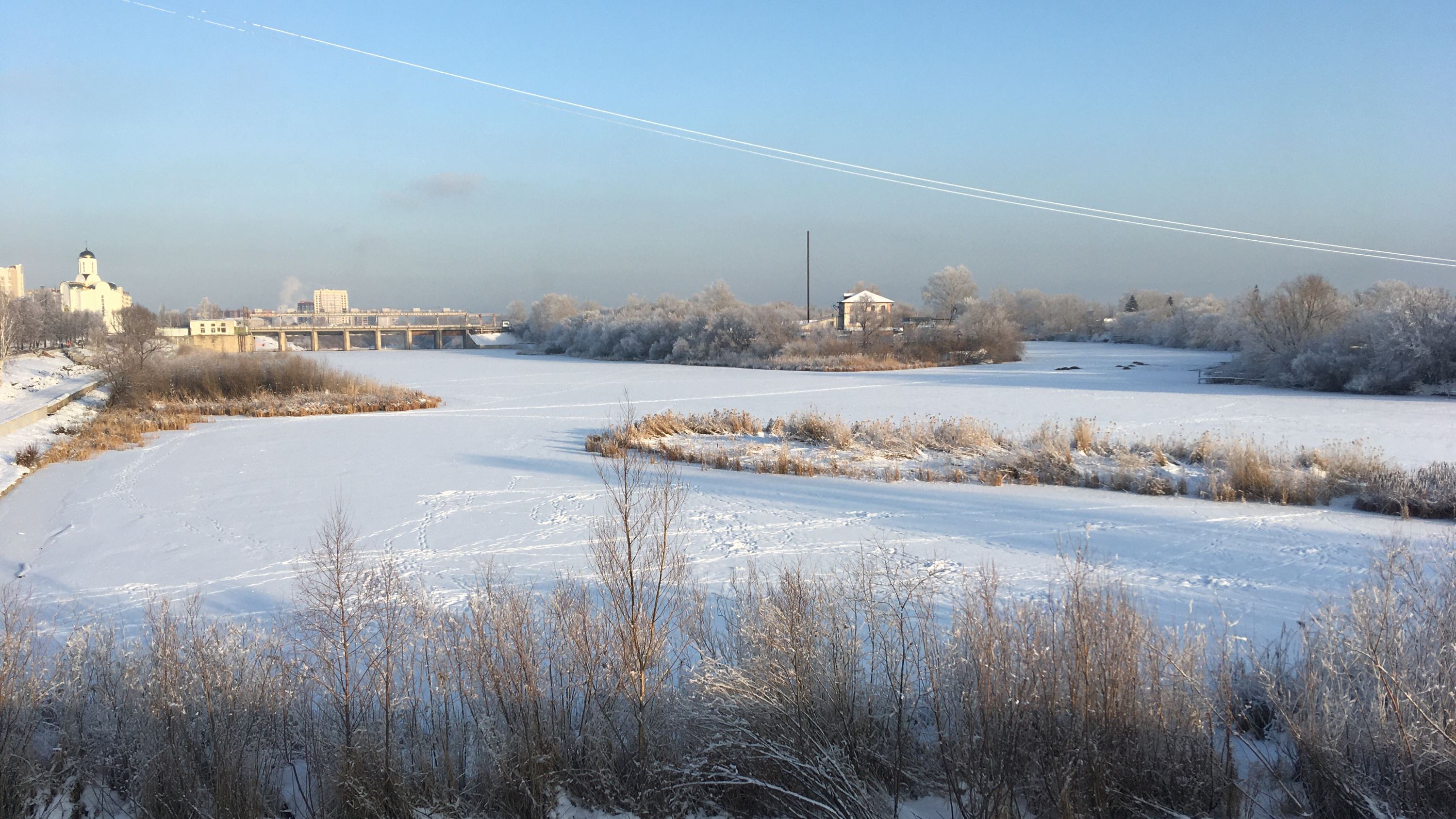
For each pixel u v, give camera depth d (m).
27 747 5.06
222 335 107.94
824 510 14.70
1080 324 129.88
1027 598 8.71
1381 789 4.51
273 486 18.06
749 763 4.88
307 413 34.62
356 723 5.11
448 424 30.20
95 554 12.35
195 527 14.08
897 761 4.84
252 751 5.06
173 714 5.14
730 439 24.72
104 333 57.31
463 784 5.00
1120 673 4.82
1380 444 22.28
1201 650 5.59
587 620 5.80
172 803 4.80
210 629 6.46
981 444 21.66
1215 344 84.50
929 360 68.94
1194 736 4.73
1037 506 15.05
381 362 81.38
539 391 44.81
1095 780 4.52
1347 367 40.88
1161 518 13.91
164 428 29.70
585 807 4.91
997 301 125.25
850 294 112.69
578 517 14.42
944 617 7.85
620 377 56.69
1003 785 4.57
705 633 6.34
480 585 10.00
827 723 4.98
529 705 5.15
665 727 5.19
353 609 6.37
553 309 124.00
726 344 75.88
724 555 11.45
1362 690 4.98
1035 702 4.82
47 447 23.59
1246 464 16.58
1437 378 38.44
